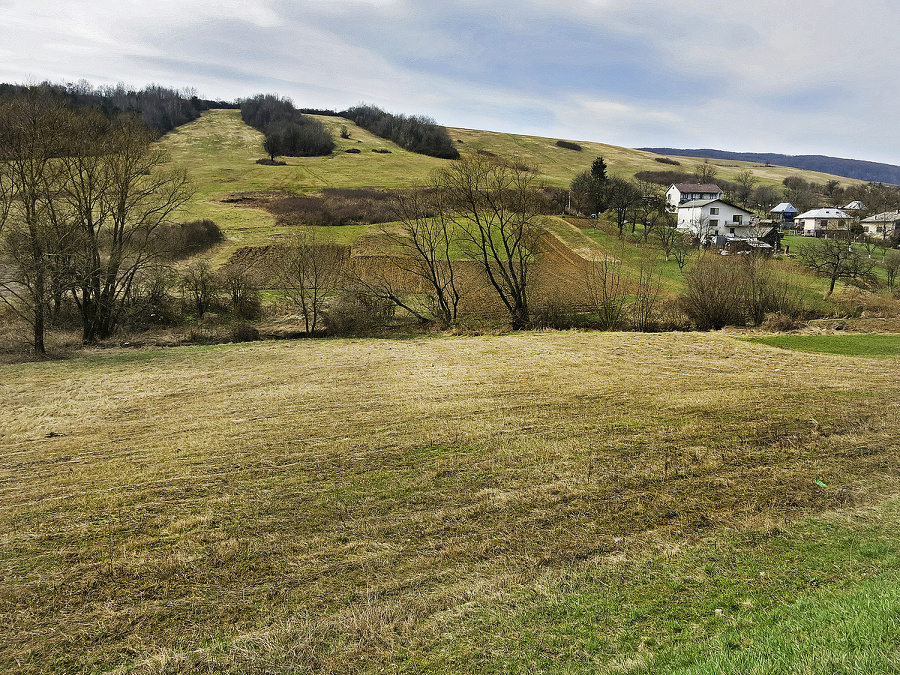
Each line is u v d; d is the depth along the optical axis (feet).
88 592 29.27
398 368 79.15
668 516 35.04
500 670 22.15
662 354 84.17
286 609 27.48
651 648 22.25
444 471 42.45
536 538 33.01
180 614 27.40
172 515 37.04
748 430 48.32
